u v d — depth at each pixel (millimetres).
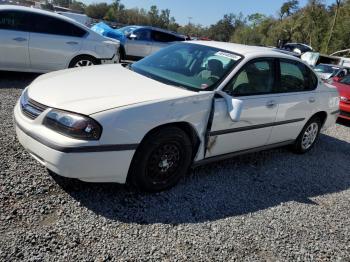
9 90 6914
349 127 8984
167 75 4297
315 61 20344
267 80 4703
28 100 3551
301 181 4906
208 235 3307
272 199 4223
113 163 3311
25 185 3520
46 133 3215
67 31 8078
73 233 2996
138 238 3082
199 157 4082
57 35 7934
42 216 3137
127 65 4906
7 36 7363
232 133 4285
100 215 3289
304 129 5648
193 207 3703
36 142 3264
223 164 4922
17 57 7562
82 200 3461
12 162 3906
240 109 4016
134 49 14562
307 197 4469
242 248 3232
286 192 4480
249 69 4438
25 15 7574
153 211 3496
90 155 3172
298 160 5676
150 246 3018
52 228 3008
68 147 3105
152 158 3627
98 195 3584
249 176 4715
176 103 3643
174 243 3111
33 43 7637
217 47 4703
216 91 4059
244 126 4398
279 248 3346
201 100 3863
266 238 3445
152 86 3904
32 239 2842
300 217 3941
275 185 4613
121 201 3555
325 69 15766
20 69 7699
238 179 4555
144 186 3674
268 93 4695
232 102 4051
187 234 3262
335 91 6023
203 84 4098
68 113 3199
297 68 5262
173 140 3705
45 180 3668
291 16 63281
